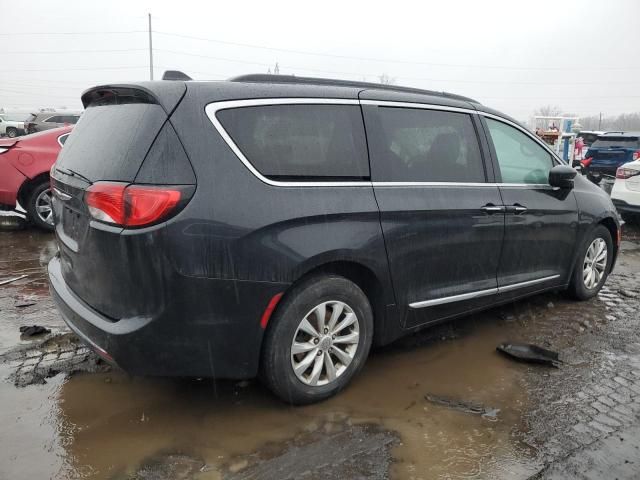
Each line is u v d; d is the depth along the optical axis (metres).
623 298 5.00
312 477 2.31
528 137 4.19
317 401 2.91
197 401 2.91
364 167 3.00
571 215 4.34
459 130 3.61
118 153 2.48
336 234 2.77
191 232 2.37
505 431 2.70
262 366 2.73
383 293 3.07
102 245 2.44
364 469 2.37
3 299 4.45
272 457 2.43
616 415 2.89
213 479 2.28
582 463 2.46
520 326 4.18
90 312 2.60
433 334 3.96
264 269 2.54
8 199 6.65
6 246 6.24
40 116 22.86
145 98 2.57
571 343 3.87
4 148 6.59
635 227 9.06
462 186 3.49
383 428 2.70
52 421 2.69
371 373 3.30
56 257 3.51
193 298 2.41
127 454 2.44
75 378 3.13
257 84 2.78
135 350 2.40
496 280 3.79
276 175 2.65
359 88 3.19
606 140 14.77
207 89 2.59
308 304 2.73
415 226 3.14
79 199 2.62
